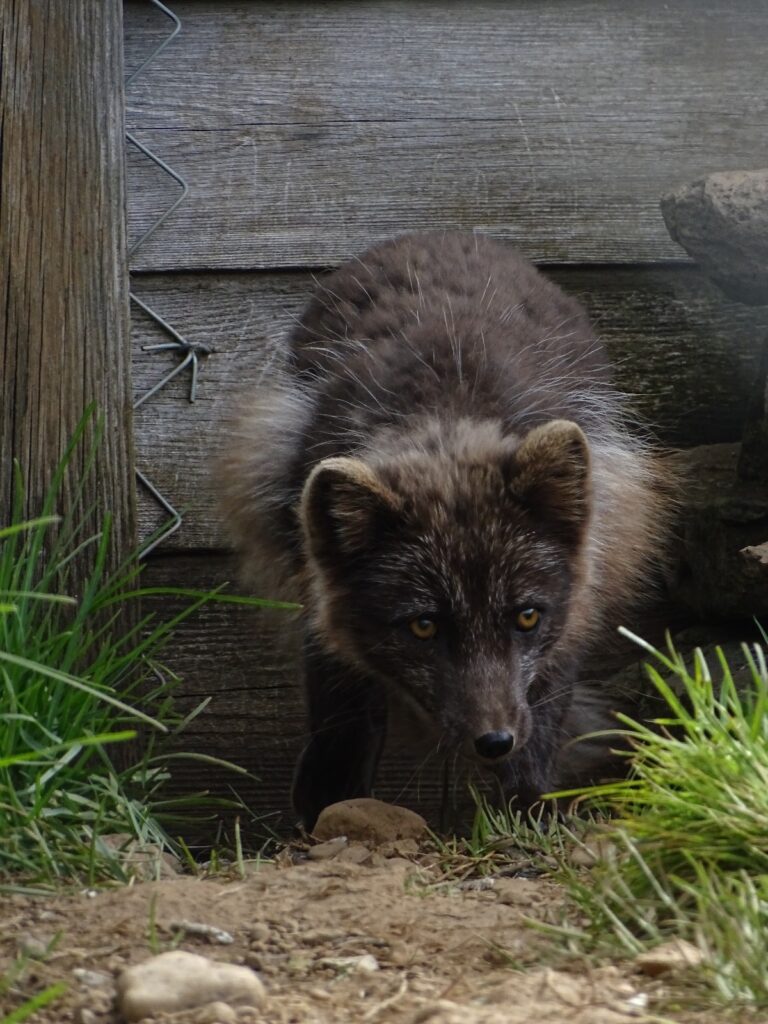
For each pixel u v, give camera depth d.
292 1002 4.70
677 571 10.35
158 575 10.79
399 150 10.77
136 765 8.05
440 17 10.77
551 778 8.95
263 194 10.73
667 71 10.88
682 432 10.97
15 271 8.73
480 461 8.12
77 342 8.84
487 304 9.23
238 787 10.86
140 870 6.73
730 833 5.71
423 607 7.96
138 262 10.66
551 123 10.84
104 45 8.95
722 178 9.47
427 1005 4.55
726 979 4.66
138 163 10.66
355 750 9.44
